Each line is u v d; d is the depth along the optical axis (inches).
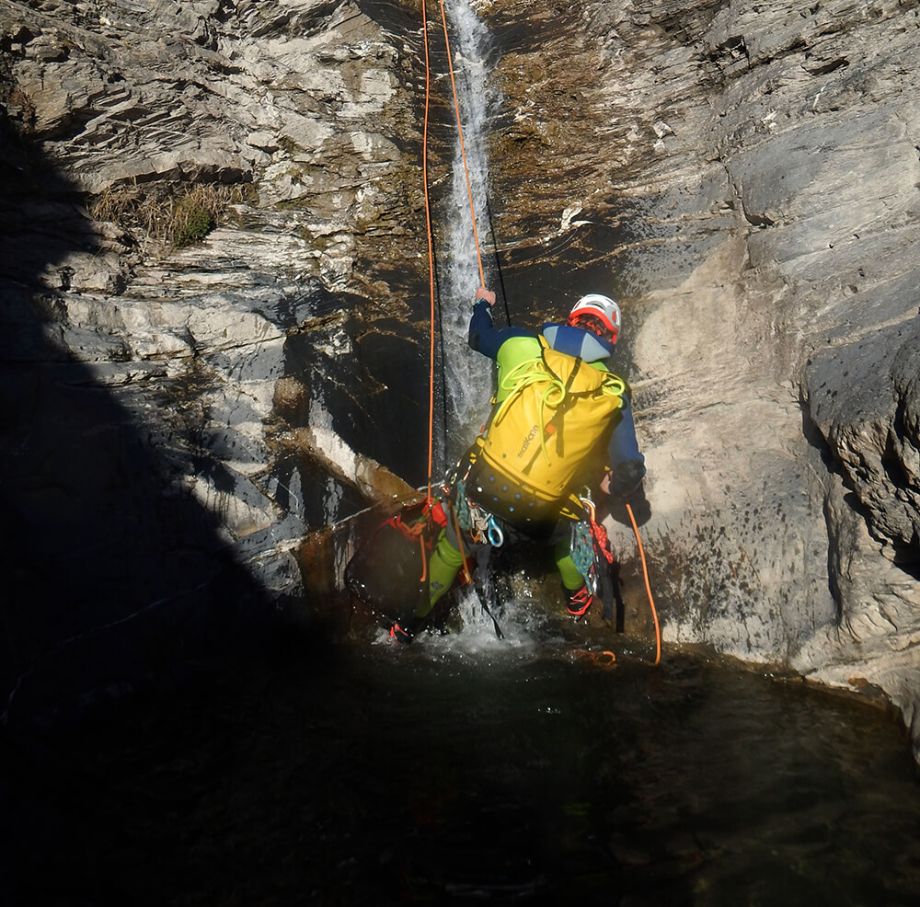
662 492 162.9
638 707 137.0
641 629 157.9
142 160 204.2
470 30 278.1
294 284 195.8
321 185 225.0
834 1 193.9
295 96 236.5
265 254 205.3
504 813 113.5
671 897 99.7
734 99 208.2
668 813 113.3
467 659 151.4
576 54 253.8
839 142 175.0
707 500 159.5
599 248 201.3
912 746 124.3
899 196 164.6
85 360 158.2
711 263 186.5
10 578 130.5
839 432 133.5
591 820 112.3
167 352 167.8
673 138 219.8
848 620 136.9
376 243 212.1
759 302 173.3
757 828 110.4
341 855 106.5
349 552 161.3
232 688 140.4
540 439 131.0
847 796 116.1
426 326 197.3
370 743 127.8
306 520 158.1
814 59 192.2
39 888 99.7
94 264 181.6
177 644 142.2
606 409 131.2
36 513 136.7
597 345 134.8
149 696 136.6
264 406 165.3
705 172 205.2
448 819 112.6
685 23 232.4
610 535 163.5
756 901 99.0
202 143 215.9
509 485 134.0
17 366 148.6
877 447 126.3
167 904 99.0
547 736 130.0
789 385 161.8
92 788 116.6
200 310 175.6
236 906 98.8
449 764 123.3
